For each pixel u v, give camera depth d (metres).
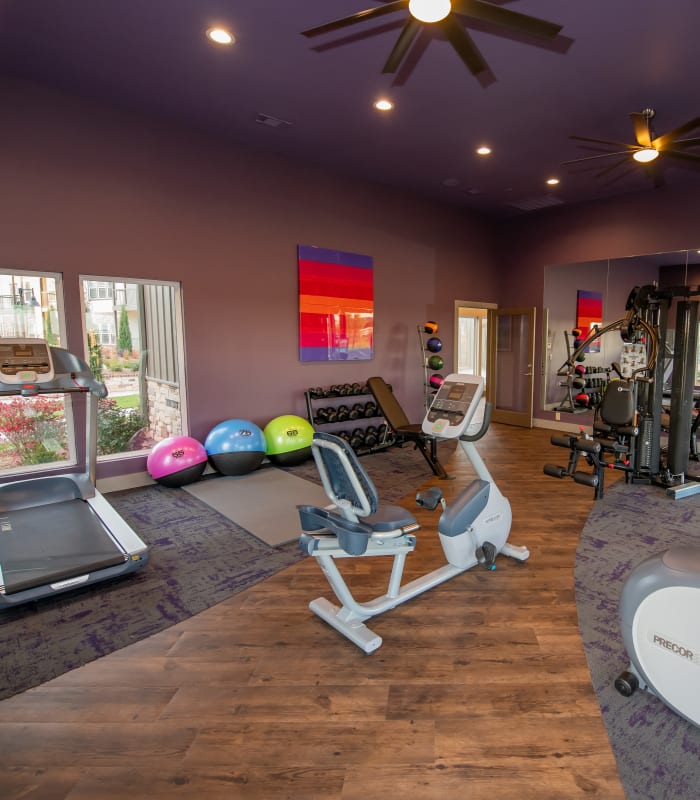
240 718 1.79
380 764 1.59
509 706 1.84
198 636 2.29
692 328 4.20
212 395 4.96
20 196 3.78
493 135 4.63
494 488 2.89
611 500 4.10
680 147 3.81
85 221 4.09
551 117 4.25
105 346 4.60
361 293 6.09
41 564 2.60
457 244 7.21
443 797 1.47
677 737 1.69
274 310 5.35
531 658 2.12
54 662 2.10
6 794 1.49
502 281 7.89
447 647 2.19
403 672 2.03
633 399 4.34
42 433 4.29
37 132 3.81
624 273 6.39
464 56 2.66
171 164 4.50
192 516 3.79
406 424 5.51
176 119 4.41
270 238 5.24
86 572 2.60
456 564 2.76
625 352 6.39
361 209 6.00
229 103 4.06
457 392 2.83
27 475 4.04
